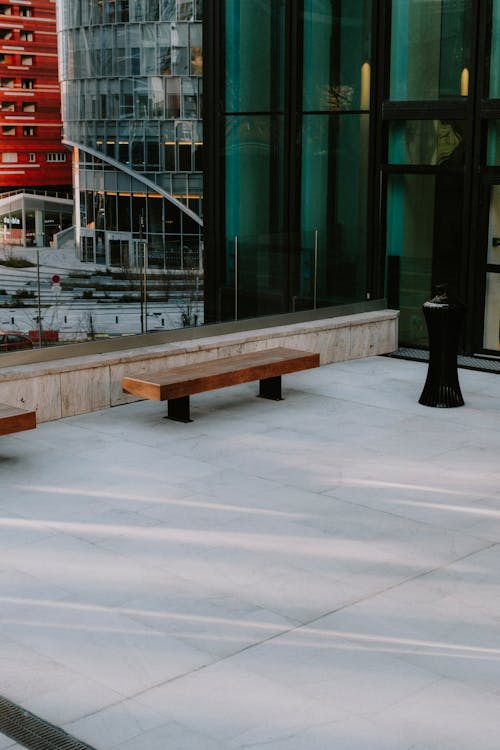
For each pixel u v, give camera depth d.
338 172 13.62
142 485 8.25
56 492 8.05
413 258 13.77
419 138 13.42
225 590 6.25
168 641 5.55
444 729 4.66
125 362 10.70
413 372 12.69
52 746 4.52
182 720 4.74
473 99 12.82
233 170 12.38
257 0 12.62
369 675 5.18
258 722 4.72
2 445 9.32
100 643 5.52
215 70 11.95
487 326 13.32
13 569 6.53
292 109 13.11
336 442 9.59
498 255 13.05
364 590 6.27
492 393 11.65
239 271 12.23
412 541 7.12
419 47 13.17
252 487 8.25
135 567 6.59
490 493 8.19
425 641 5.58
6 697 4.95
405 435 9.88
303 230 13.12
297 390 11.66
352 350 13.29
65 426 9.97
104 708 4.85
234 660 5.34
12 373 9.66
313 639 5.59
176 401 10.20
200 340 11.60
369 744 4.54
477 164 12.91
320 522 7.48
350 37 13.48
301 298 13.10
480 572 6.58
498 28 12.59
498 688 5.05
